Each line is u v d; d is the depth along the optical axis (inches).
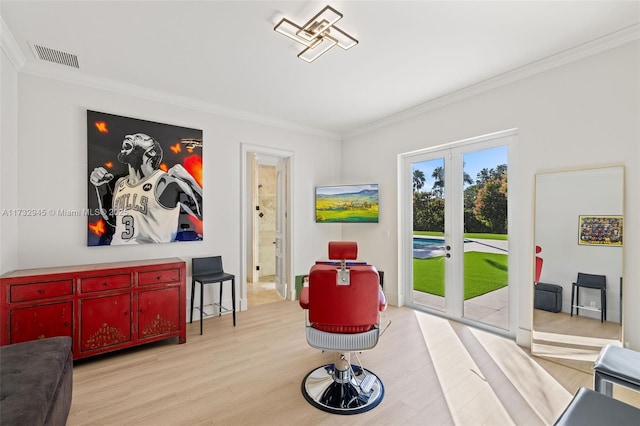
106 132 122.1
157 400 82.2
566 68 103.5
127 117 127.2
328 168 200.2
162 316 115.8
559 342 102.8
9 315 90.2
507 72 117.0
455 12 82.0
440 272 152.6
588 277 98.0
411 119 158.6
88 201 118.0
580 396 53.4
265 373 96.5
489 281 132.4
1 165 93.3
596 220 97.0
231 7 79.8
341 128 191.9
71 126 115.6
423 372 96.6
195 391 86.6
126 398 83.0
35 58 104.4
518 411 77.6
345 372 88.7
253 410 78.3
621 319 91.1
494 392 85.7
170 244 139.0
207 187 149.8
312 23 83.7
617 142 93.2
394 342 119.6
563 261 103.7
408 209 167.6
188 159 143.1
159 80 123.3
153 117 134.5
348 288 71.8
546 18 84.4
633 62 90.0
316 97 141.6
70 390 75.6
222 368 99.7
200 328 132.3
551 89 107.3
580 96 100.5
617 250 92.7
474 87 128.3
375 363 102.5
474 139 134.6
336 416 76.0
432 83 126.7
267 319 148.0
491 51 101.9
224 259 155.5
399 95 139.2
